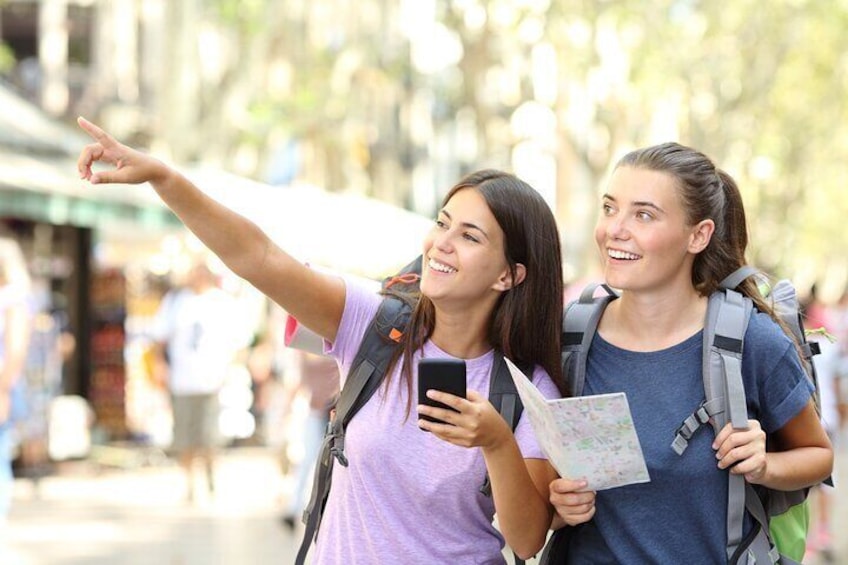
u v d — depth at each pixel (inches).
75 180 755.4
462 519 191.3
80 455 823.1
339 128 1336.1
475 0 1199.6
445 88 1509.6
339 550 192.4
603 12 1181.1
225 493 751.7
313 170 1411.2
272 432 865.5
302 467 581.3
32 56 1598.2
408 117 1823.3
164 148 1192.2
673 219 189.0
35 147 794.8
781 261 1844.2
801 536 197.2
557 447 179.9
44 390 777.6
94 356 893.8
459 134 1994.3
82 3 1561.3
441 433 179.2
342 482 194.5
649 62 1218.6
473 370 197.5
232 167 1254.3
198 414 714.2
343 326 198.4
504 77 1237.7
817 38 1406.3
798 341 200.8
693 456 186.5
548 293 196.1
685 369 190.4
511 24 1186.0
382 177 1830.7
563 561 197.8
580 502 184.4
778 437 197.5
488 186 194.2
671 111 1299.2
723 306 190.9
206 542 577.0
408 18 1461.6
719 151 1317.7
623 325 195.3
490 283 194.2
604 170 1267.2
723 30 1293.1
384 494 191.0
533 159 1717.5
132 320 933.2
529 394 177.3
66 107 1539.1
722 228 194.9
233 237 192.4
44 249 829.8
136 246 991.0
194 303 711.7
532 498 187.9
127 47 1540.4
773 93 1454.2
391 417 192.4
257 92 1247.5
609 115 1230.3
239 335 977.5
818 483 194.9
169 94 1182.9
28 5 1581.0
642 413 189.6
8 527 607.2
